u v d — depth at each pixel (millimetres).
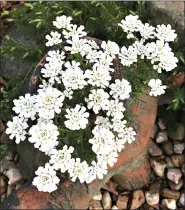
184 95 498
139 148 415
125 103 388
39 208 372
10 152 539
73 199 388
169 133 546
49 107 335
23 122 359
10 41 521
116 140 368
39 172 345
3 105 526
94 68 354
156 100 439
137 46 376
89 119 385
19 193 380
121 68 391
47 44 374
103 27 511
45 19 505
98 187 408
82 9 529
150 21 519
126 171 478
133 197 522
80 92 368
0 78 571
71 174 346
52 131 334
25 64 550
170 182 532
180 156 541
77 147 378
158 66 369
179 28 498
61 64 361
